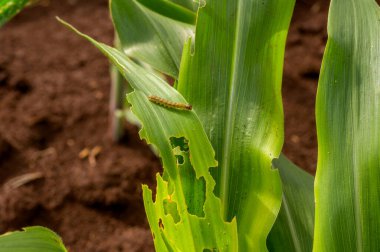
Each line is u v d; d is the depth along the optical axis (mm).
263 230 947
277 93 955
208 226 927
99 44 937
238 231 951
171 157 913
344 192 927
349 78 935
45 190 1454
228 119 961
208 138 961
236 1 972
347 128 929
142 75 931
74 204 1438
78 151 1569
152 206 929
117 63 928
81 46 1931
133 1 1048
